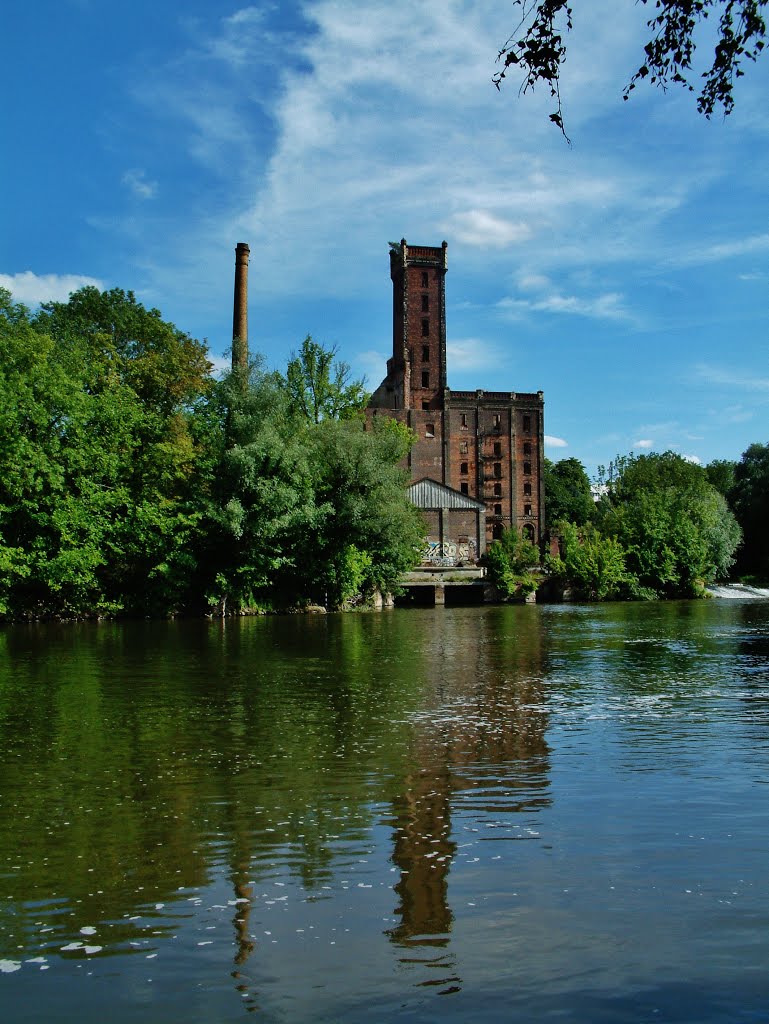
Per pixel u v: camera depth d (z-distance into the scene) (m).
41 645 26.75
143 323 60.81
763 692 16.06
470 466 93.69
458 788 8.93
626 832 7.32
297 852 6.90
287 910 5.70
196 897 5.96
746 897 5.81
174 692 16.20
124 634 31.70
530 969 4.81
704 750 10.75
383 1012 4.37
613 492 107.06
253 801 8.48
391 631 33.62
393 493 50.09
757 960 4.89
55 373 38.47
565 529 76.88
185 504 43.22
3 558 34.31
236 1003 4.49
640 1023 4.23
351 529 49.88
